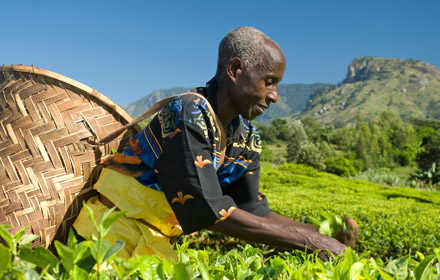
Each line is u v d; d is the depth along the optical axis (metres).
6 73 1.74
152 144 1.67
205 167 1.59
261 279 1.15
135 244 1.61
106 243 0.87
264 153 61.91
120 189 1.65
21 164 1.64
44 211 1.65
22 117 1.68
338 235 1.76
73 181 1.72
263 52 1.75
